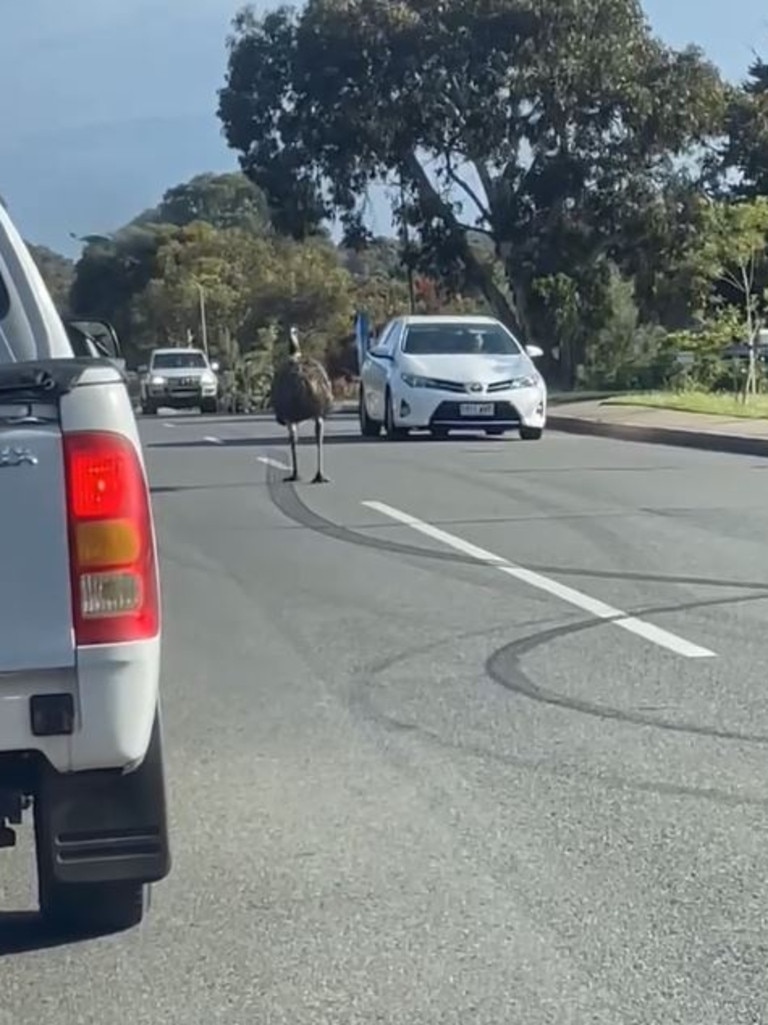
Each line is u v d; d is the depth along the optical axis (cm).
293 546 1433
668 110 4662
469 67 4628
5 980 538
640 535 1458
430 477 1956
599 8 4606
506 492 1792
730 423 2616
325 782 743
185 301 7462
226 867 638
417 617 1112
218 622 1107
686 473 1980
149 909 595
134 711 489
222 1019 507
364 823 687
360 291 7656
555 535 1466
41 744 486
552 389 4731
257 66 4853
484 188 4819
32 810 588
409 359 2598
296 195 4875
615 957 548
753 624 1065
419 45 4603
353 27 4609
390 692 905
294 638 1052
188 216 9856
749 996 516
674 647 999
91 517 481
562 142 4700
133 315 7825
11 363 516
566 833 669
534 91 4588
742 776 740
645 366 4300
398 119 4644
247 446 2522
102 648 484
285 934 572
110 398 484
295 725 841
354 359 5781
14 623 480
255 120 4888
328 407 1948
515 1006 511
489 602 1159
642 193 4706
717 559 1321
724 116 4897
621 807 701
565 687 906
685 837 662
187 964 549
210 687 925
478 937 566
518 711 859
